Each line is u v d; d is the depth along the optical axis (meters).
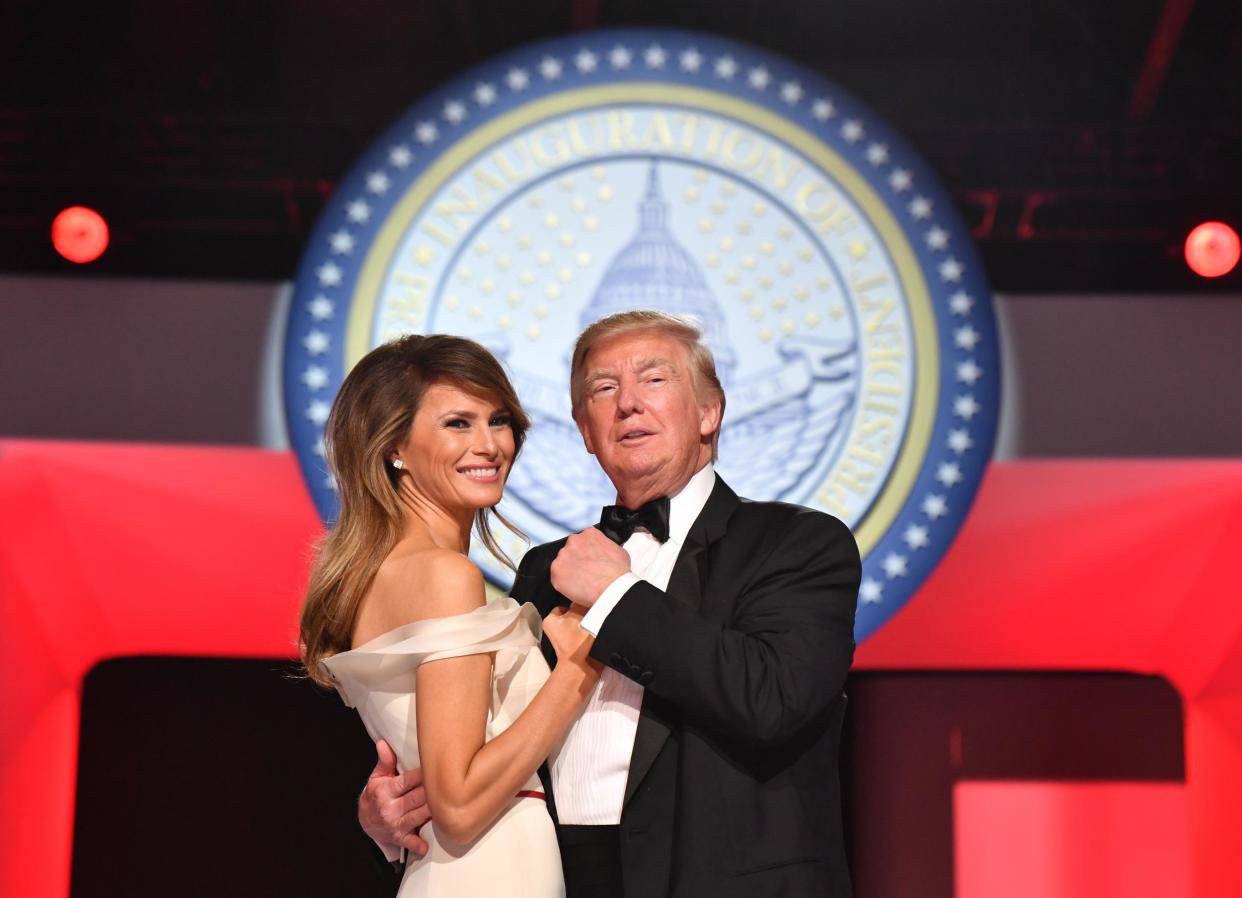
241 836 5.45
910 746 5.38
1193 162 5.62
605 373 3.23
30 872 5.33
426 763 2.86
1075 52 5.69
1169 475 5.45
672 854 2.88
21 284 5.52
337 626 3.09
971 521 5.43
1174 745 5.38
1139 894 5.32
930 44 5.69
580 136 5.59
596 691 3.04
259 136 5.64
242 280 5.55
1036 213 5.60
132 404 5.48
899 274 5.54
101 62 5.65
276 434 5.48
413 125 5.59
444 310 5.50
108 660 5.45
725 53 5.64
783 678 2.83
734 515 3.22
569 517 5.38
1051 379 5.49
